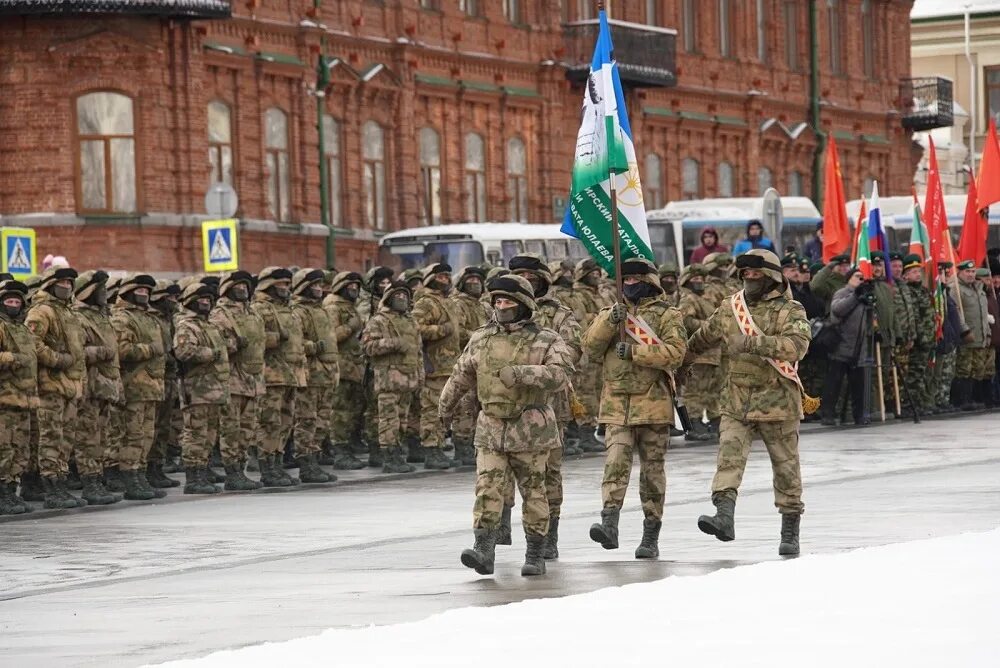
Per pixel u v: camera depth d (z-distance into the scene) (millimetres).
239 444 32906
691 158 82500
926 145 105625
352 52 65812
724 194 84562
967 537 20766
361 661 14383
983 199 51312
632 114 78312
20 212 57125
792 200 70750
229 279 32844
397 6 67938
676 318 21641
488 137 71750
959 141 111875
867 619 15336
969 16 116750
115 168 57531
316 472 34094
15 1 55625
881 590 16922
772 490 29750
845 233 51281
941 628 14766
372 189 66938
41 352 29797
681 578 18359
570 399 21719
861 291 43469
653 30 76375
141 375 31562
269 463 33469
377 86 66375
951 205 72875
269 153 62219
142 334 31578
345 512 28625
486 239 60531
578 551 22844
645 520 21906
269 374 33312
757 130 85875
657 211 69000
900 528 23828
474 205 71312
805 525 24500
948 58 117438
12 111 57031
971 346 49156
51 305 30078
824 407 44188
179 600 19844
